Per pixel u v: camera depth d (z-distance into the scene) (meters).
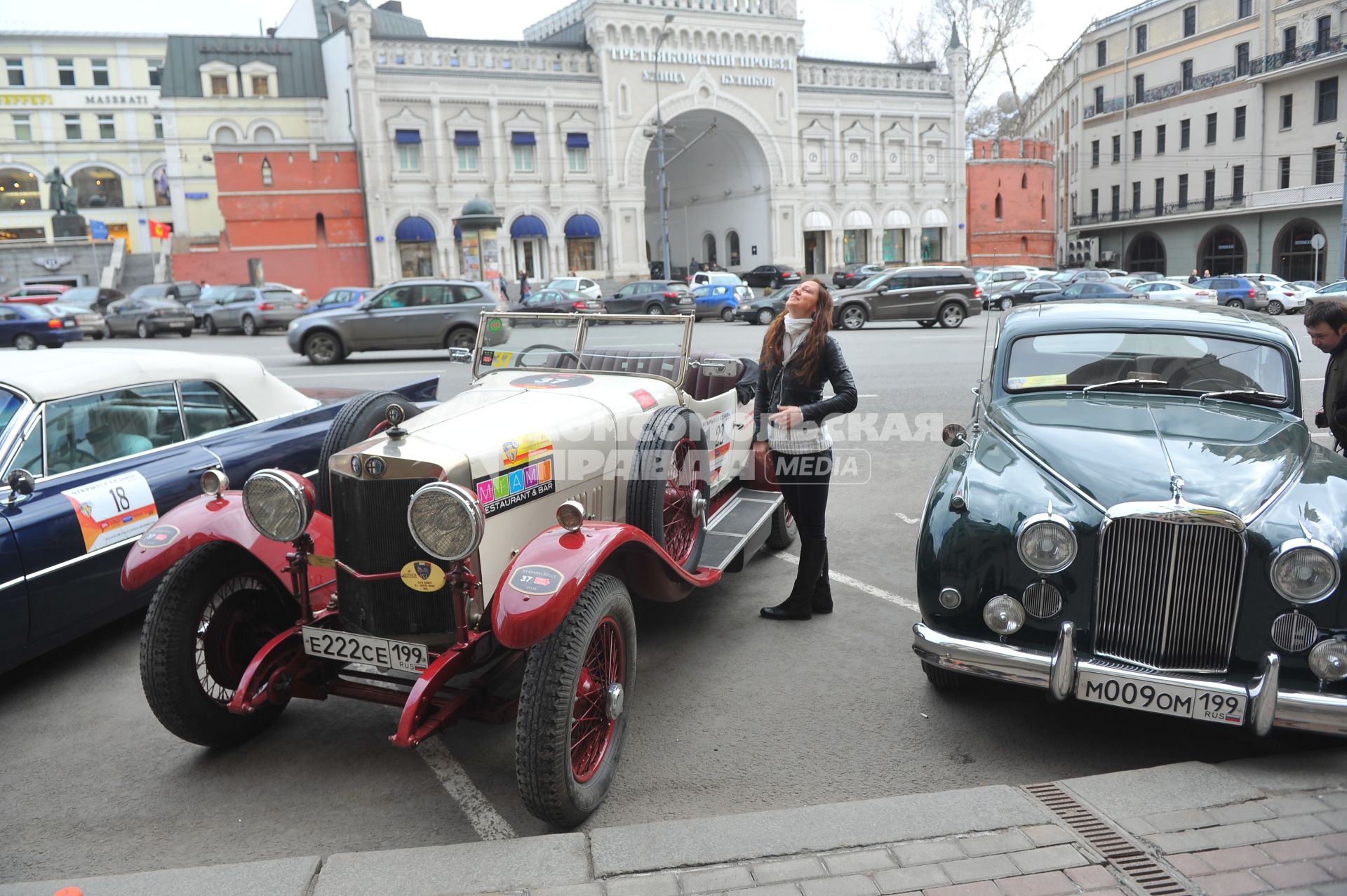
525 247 41.97
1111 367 4.64
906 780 3.42
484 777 3.54
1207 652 3.35
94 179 51.47
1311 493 3.47
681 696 4.14
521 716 2.98
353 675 3.69
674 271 56.19
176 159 43.06
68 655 4.80
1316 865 2.67
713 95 43.97
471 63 39.50
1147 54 50.84
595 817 3.21
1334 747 3.40
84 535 4.53
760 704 4.04
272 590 4.00
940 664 3.63
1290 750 3.60
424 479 3.22
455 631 3.29
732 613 5.16
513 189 40.88
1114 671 3.33
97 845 3.13
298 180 38.19
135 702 4.25
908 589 5.50
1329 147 41.22
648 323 4.77
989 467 3.92
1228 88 45.78
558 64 41.25
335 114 43.75
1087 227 55.91
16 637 4.26
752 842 2.82
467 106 39.56
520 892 2.63
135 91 51.34
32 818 3.30
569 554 3.14
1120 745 3.67
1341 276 38.88
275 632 3.98
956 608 3.62
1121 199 53.69
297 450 5.72
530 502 3.65
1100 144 55.34
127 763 3.69
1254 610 3.28
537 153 41.12
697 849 2.79
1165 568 3.35
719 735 3.77
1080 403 4.47
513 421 3.76
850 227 48.62
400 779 3.53
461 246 40.12
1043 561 3.45
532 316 4.93
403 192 39.00
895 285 24.45
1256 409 4.34
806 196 47.38
